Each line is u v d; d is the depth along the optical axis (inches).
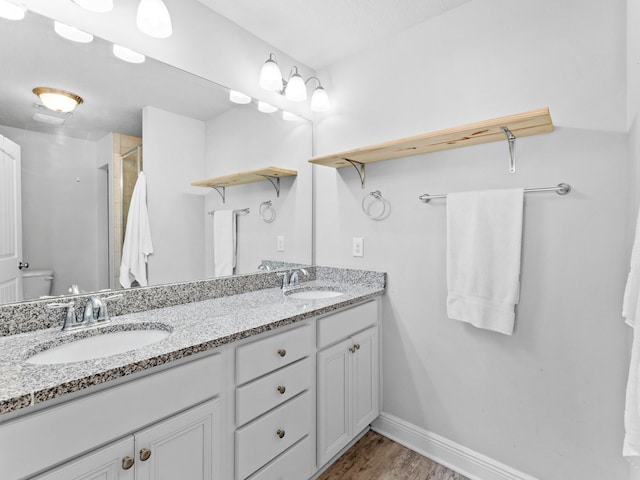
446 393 69.3
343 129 85.0
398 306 76.2
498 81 61.6
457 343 67.7
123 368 34.7
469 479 64.1
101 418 33.8
